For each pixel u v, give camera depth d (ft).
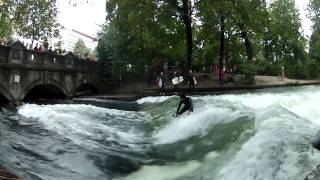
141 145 55.42
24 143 53.01
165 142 56.18
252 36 141.28
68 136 58.59
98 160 47.85
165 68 125.08
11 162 43.19
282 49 177.17
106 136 60.34
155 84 128.26
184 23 124.67
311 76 181.78
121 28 128.77
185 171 42.98
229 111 55.06
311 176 24.84
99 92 129.08
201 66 148.66
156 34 127.75
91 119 72.02
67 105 84.33
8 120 68.39
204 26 126.93
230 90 114.42
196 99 76.74
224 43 141.79
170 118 67.26
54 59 107.24
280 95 69.62
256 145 39.37
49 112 74.54
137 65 130.31
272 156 37.22
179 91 110.93
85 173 43.57
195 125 56.08
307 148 36.50
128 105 90.58
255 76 151.74
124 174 43.62
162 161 47.44
